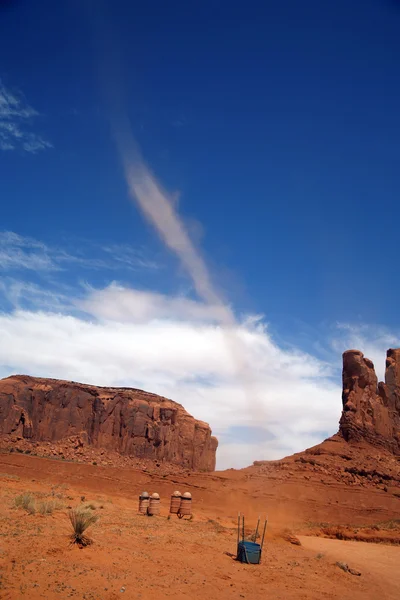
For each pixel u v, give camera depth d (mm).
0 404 120938
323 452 94938
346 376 108000
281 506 75125
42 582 16125
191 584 19141
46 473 88188
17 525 23500
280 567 25312
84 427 126375
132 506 56438
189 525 36469
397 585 26453
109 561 20062
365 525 67562
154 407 134000
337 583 24109
